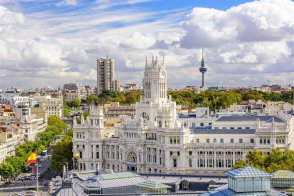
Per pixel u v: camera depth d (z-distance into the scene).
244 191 157.62
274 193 157.62
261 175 158.12
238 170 162.00
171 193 188.38
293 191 180.12
